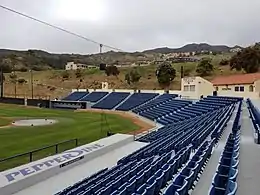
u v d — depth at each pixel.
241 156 11.23
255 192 7.45
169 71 80.75
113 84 94.75
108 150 20.75
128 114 52.78
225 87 55.50
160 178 7.93
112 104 62.53
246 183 8.09
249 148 12.72
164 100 54.97
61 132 30.53
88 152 18.64
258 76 52.69
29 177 13.65
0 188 12.24
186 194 6.88
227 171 7.93
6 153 20.84
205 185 8.36
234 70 85.75
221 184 7.18
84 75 110.31
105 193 8.84
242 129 18.58
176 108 44.78
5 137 27.00
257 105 28.97
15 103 70.44
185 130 21.48
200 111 36.47
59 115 48.38
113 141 22.20
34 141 25.36
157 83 86.88
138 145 22.95
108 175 12.84
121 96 65.38
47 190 13.17
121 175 11.12
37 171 14.41
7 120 40.22
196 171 8.23
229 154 9.66
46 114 49.59
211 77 81.88
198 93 52.19
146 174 9.61
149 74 98.75
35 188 13.38
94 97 69.31
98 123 38.88
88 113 52.81
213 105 37.81
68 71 119.62
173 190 6.92
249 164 10.05
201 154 10.15
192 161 9.45
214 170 9.78
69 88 98.31
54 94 91.31
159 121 40.66
